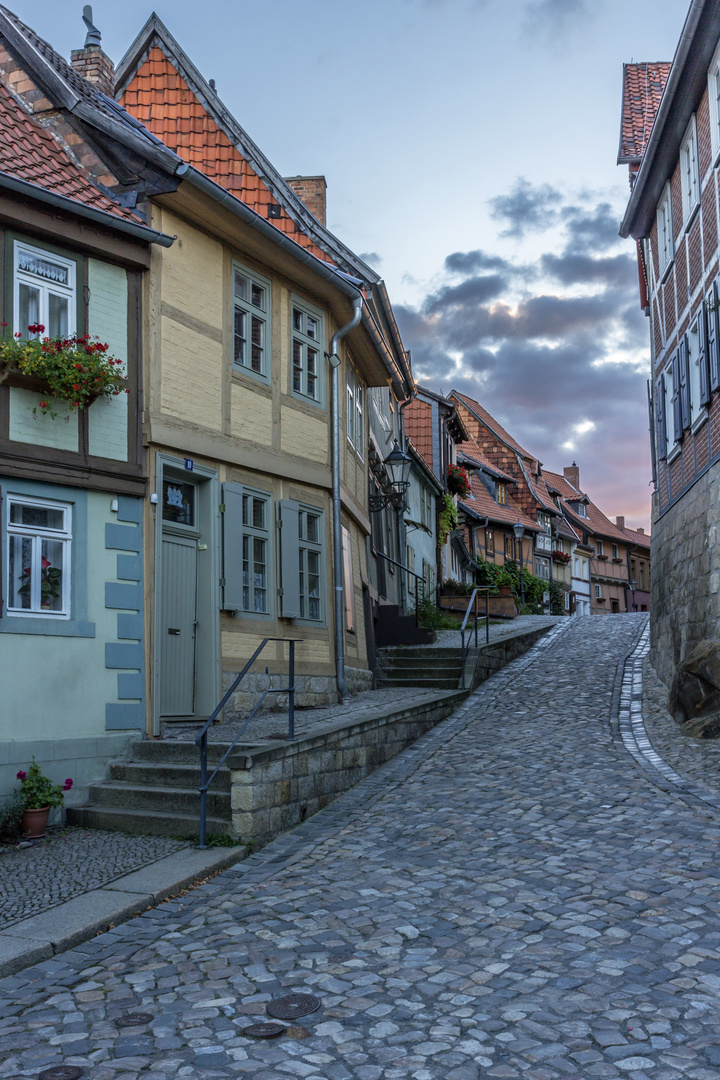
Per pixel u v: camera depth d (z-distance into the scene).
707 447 14.12
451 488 33.25
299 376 13.33
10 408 9.06
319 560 13.54
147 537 10.22
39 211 9.42
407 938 5.66
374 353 16.06
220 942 5.79
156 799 8.68
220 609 11.26
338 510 13.72
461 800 9.12
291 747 8.66
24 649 8.94
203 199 10.96
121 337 10.21
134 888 6.79
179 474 10.98
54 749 9.01
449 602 27.02
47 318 9.55
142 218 10.55
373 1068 4.14
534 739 11.95
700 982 4.83
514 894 6.32
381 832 8.18
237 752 8.25
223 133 14.50
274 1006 4.82
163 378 10.62
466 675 15.77
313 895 6.59
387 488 19.14
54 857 7.69
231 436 11.68
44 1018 4.85
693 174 15.00
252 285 12.48
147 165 10.58
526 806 8.73
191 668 10.95
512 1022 4.51
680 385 15.84
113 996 5.08
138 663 9.93
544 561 53.12
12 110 10.45
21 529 9.09
